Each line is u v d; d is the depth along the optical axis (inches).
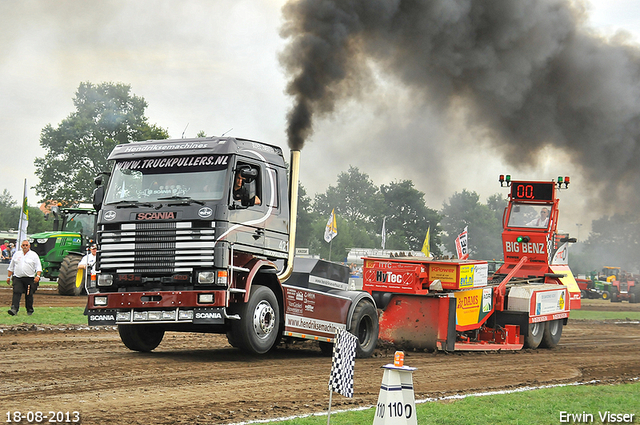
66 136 3622.0
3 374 504.1
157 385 487.5
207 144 614.9
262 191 641.0
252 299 614.5
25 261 975.0
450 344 814.5
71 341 741.3
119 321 600.1
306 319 675.4
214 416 400.8
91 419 381.4
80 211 1636.3
